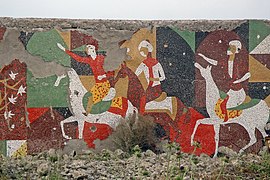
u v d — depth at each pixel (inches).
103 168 298.4
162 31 422.6
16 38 411.8
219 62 426.0
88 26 418.3
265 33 430.0
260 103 428.5
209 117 425.1
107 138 416.5
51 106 414.0
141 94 419.8
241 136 426.9
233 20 428.1
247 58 428.5
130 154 388.8
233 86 427.2
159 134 420.2
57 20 417.1
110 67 418.6
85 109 416.2
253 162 324.2
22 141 410.6
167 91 422.3
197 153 422.6
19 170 288.8
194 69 424.5
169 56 422.6
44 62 414.0
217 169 298.8
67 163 314.2
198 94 424.5
